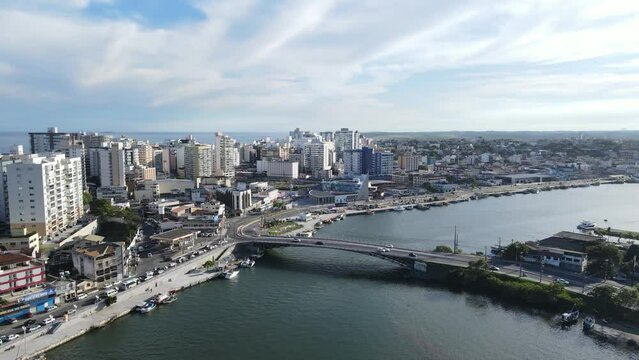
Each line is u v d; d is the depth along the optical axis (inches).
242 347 6565.0
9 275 7332.7
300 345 6624.0
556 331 7003.0
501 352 6407.5
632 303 7199.8
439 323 7327.8
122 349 6481.3
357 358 6274.6
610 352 6368.1
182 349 6491.1
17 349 6274.6
